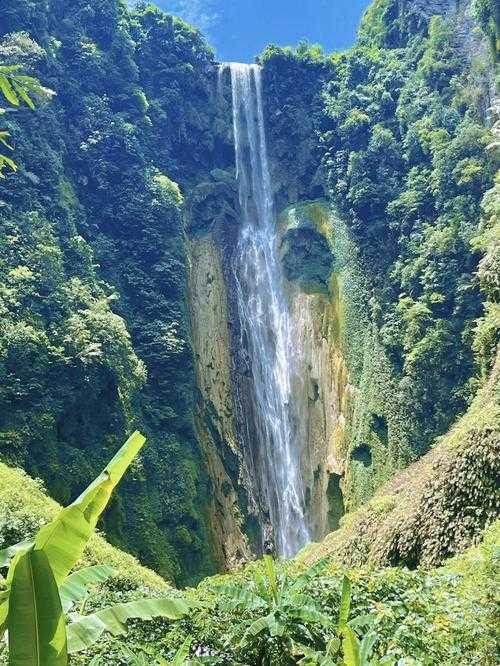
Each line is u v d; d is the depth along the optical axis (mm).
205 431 28375
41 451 19766
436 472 12500
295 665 4496
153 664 4180
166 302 28594
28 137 27734
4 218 24125
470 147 30391
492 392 15453
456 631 5383
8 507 11781
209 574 23406
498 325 20734
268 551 26703
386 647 4832
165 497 23625
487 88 32500
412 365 26969
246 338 32750
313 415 30109
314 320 32031
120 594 7699
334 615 5566
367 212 33562
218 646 5047
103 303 24578
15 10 29922
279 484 29266
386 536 12977
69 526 2486
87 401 22000
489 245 21297
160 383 26688
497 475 11109
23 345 20391
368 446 27328
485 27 32656
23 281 22578
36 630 2158
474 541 10898
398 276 30438
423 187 31719
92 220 29625
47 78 30094
